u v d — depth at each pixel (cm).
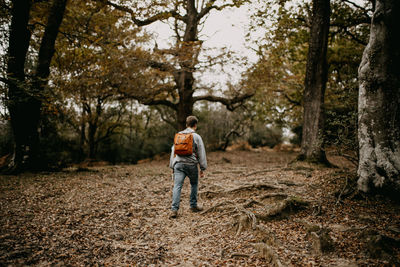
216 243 349
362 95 472
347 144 538
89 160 1891
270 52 1293
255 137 3050
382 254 271
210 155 1900
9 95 769
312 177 684
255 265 283
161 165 1436
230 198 557
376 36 448
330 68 1552
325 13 943
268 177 761
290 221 391
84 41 1047
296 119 2266
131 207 501
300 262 276
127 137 2734
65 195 566
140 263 294
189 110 1506
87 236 355
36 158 936
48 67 938
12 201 493
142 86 1304
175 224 430
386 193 431
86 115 1916
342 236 327
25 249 293
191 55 1113
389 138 438
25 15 865
